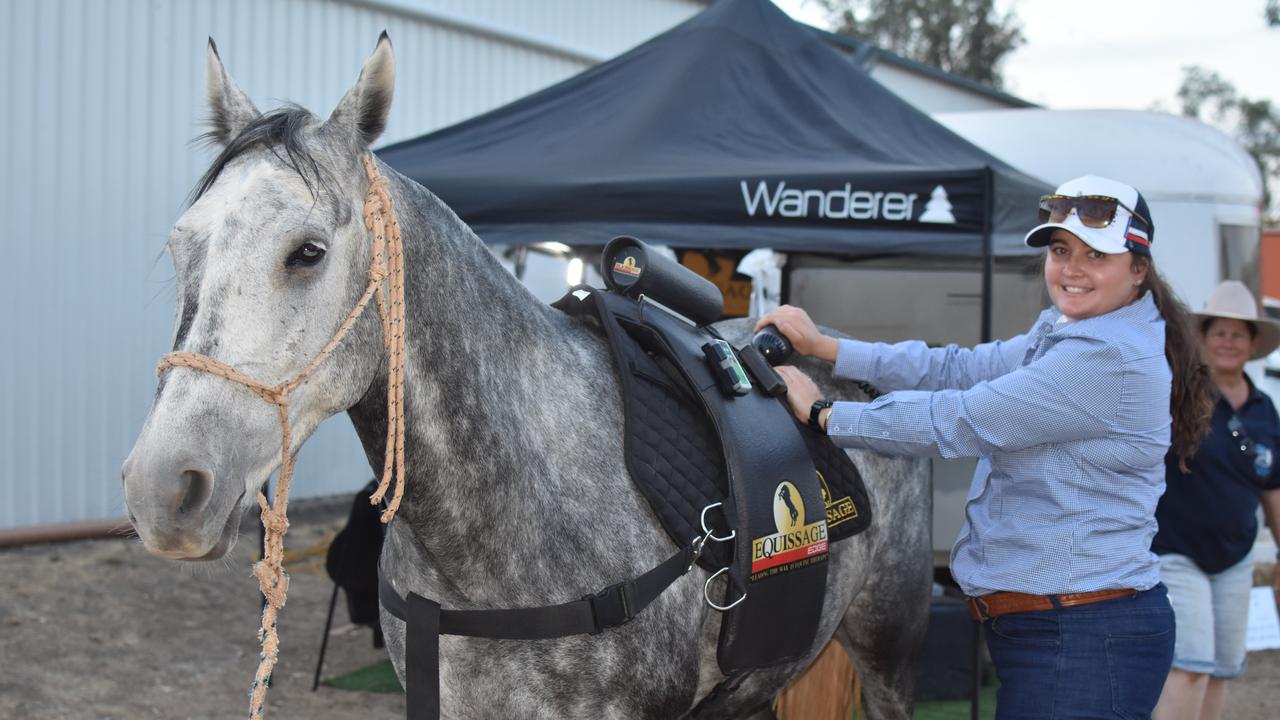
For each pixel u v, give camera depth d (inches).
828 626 96.2
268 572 63.6
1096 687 80.2
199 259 59.2
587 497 74.4
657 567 74.2
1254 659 228.4
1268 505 144.6
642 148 170.7
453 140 182.4
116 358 272.1
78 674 173.6
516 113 189.2
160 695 169.6
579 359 79.4
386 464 65.5
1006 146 259.3
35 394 257.3
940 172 151.0
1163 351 82.4
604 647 72.4
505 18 369.7
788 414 89.0
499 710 73.4
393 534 78.0
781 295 221.0
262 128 63.6
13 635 185.8
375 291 65.4
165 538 55.1
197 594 223.8
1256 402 139.0
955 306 218.2
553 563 72.5
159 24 277.7
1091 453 80.5
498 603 72.1
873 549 102.3
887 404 84.8
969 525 88.7
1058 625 81.3
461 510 71.1
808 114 181.8
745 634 78.3
